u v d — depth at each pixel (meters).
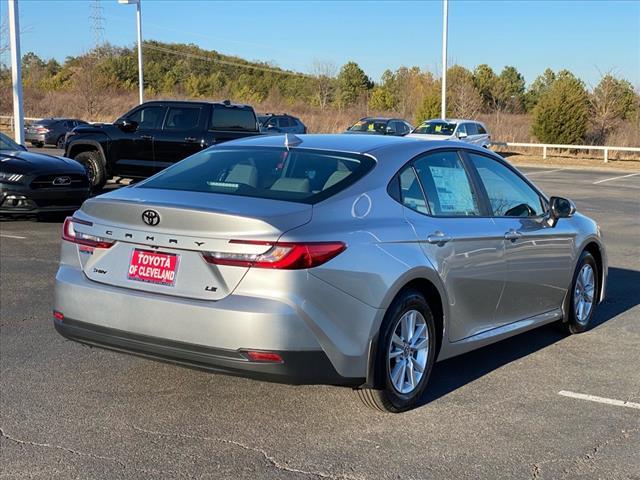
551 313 6.15
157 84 90.50
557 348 6.11
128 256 4.29
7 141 12.86
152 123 15.23
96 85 53.41
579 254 6.33
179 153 14.95
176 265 4.11
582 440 4.24
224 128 15.17
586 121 37.34
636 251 10.91
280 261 3.89
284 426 4.36
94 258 4.43
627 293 8.20
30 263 8.90
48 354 5.59
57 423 4.34
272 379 3.98
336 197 4.35
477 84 69.06
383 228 4.40
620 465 3.93
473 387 5.11
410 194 4.77
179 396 4.80
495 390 5.06
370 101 73.31
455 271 4.85
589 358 5.84
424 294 4.75
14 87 18.36
